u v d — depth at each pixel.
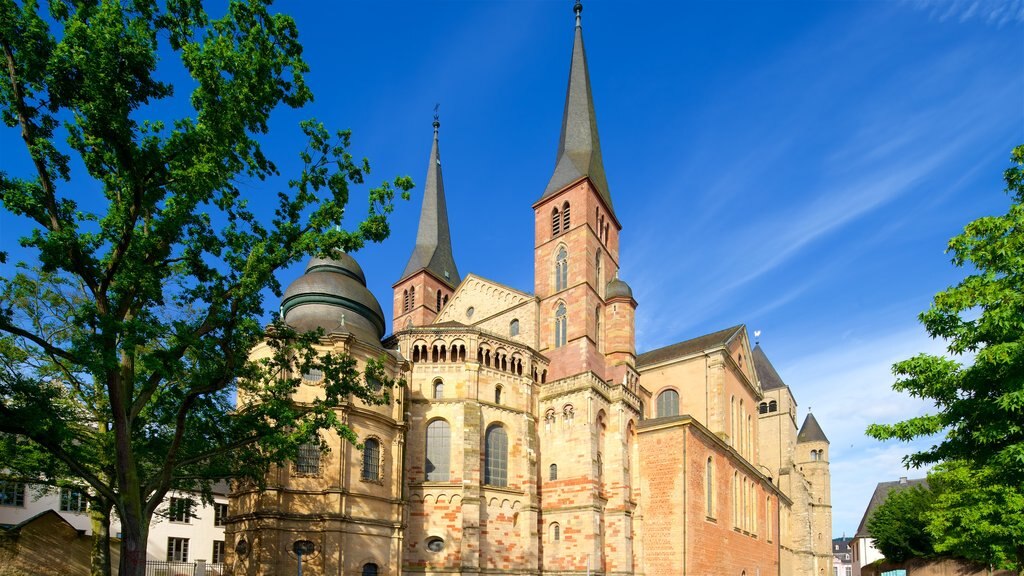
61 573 51.09
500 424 58.59
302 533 44.66
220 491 72.50
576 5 85.38
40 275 36.97
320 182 29.23
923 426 24.28
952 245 23.59
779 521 90.56
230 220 28.94
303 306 54.03
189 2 24.86
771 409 104.44
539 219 72.94
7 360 35.50
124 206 25.28
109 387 24.17
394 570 48.56
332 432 46.53
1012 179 23.67
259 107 25.80
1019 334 21.39
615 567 57.97
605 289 70.81
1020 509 35.72
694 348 83.88
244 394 43.25
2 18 21.41
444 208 100.75
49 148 23.28
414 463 54.28
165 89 23.45
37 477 38.03
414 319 92.12
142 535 25.12
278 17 25.84
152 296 27.34
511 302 70.81
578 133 75.81
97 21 21.92
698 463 63.75
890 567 103.69
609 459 61.56
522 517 57.09
